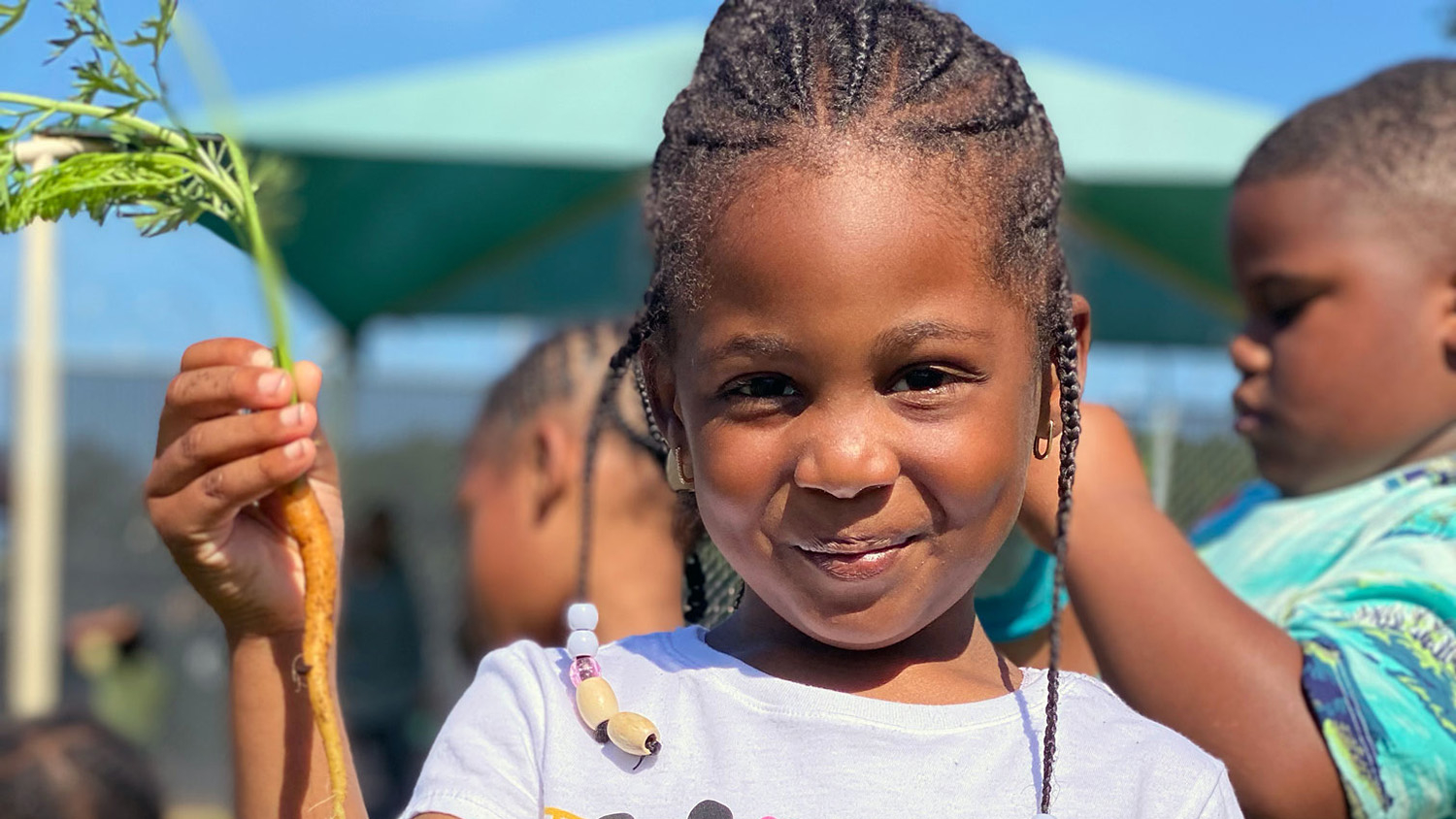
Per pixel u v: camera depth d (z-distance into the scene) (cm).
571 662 163
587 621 159
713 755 149
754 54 154
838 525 142
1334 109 216
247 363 144
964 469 142
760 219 141
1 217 140
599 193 636
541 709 156
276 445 141
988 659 161
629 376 243
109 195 142
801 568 144
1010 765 147
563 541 244
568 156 581
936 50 153
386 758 776
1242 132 595
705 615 198
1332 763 172
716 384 145
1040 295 151
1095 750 150
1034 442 155
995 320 144
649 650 164
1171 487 466
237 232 152
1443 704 174
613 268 727
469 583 272
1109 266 709
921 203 142
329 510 156
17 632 795
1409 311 205
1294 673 176
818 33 153
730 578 201
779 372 142
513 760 152
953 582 146
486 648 268
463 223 666
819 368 139
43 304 781
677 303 151
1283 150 217
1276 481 222
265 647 153
